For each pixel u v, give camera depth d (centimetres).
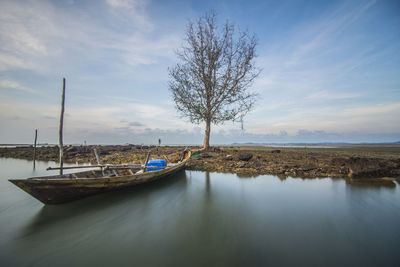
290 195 754
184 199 709
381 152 2433
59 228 483
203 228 486
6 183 941
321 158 1589
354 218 545
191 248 400
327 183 934
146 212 587
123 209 604
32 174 1326
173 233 462
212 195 757
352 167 1080
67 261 362
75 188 587
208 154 1666
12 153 3014
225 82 1803
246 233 461
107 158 1961
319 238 438
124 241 427
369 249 395
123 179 701
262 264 349
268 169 1225
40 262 361
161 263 355
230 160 1513
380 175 1012
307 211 597
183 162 1195
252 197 731
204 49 1823
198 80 1861
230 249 396
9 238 436
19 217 537
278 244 413
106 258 370
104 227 491
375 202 673
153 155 1852
